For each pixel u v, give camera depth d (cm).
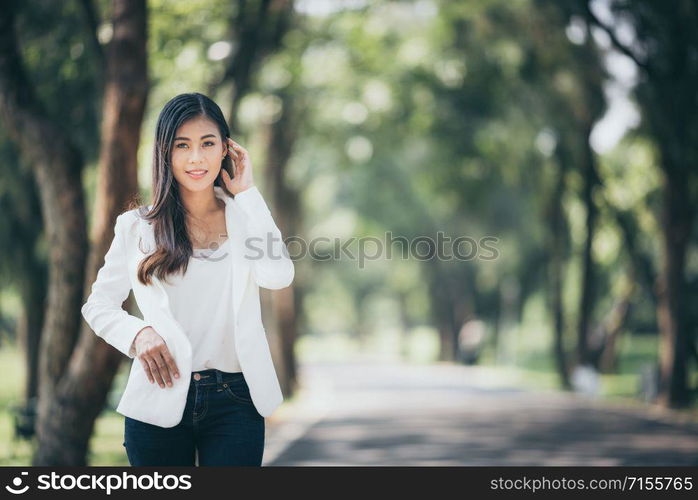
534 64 3428
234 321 446
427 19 3475
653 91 2831
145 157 2225
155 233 445
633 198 3991
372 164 5825
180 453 452
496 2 3234
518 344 6238
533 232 5466
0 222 2280
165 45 2080
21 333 2708
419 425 2509
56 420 1473
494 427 2416
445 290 7850
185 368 439
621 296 4806
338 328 19125
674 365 2984
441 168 4278
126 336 441
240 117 3064
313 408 3228
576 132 3788
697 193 2973
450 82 3591
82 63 1859
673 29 2698
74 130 1977
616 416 2769
